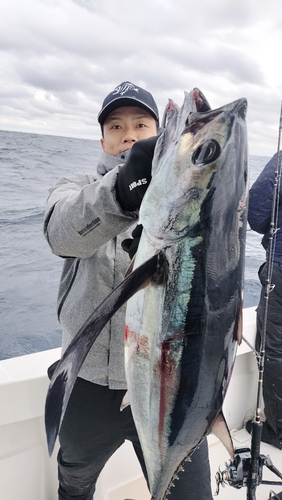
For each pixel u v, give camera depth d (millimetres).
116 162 1430
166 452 959
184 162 837
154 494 1008
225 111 847
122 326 1308
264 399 2389
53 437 723
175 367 894
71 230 979
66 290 1417
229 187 841
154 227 861
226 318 881
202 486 1313
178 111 885
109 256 1312
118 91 1427
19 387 1673
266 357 2350
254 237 6418
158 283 869
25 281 4957
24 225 7152
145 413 959
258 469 1190
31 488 1778
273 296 2295
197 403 910
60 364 746
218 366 900
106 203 905
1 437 1691
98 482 1860
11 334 3777
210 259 851
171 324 882
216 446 2385
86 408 1354
